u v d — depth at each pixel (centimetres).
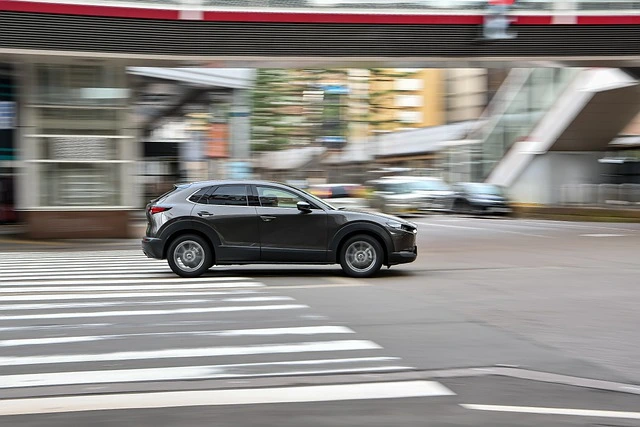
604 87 3381
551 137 3800
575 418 481
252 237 1177
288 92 4772
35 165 2048
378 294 1014
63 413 483
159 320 806
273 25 1889
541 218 3272
